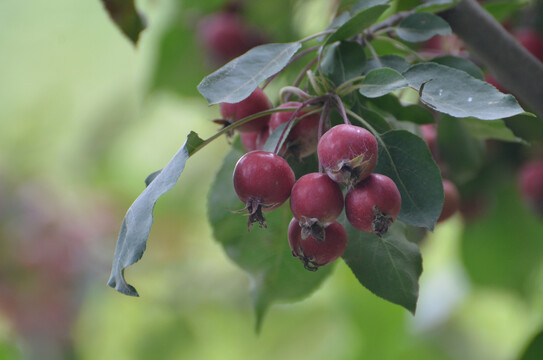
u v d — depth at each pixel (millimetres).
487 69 772
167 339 1377
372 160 659
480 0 844
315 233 663
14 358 1027
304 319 1368
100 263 1423
